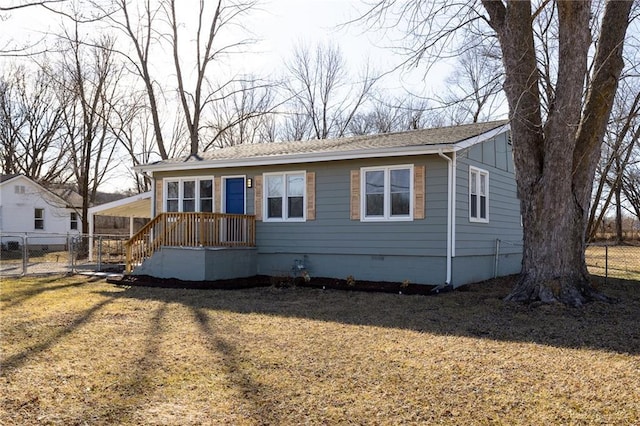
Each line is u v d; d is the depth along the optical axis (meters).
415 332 7.14
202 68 24.61
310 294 11.21
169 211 15.73
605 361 5.61
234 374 5.15
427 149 11.24
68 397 4.50
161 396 4.53
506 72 9.57
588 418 4.02
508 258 15.31
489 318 8.13
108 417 4.05
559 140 9.02
